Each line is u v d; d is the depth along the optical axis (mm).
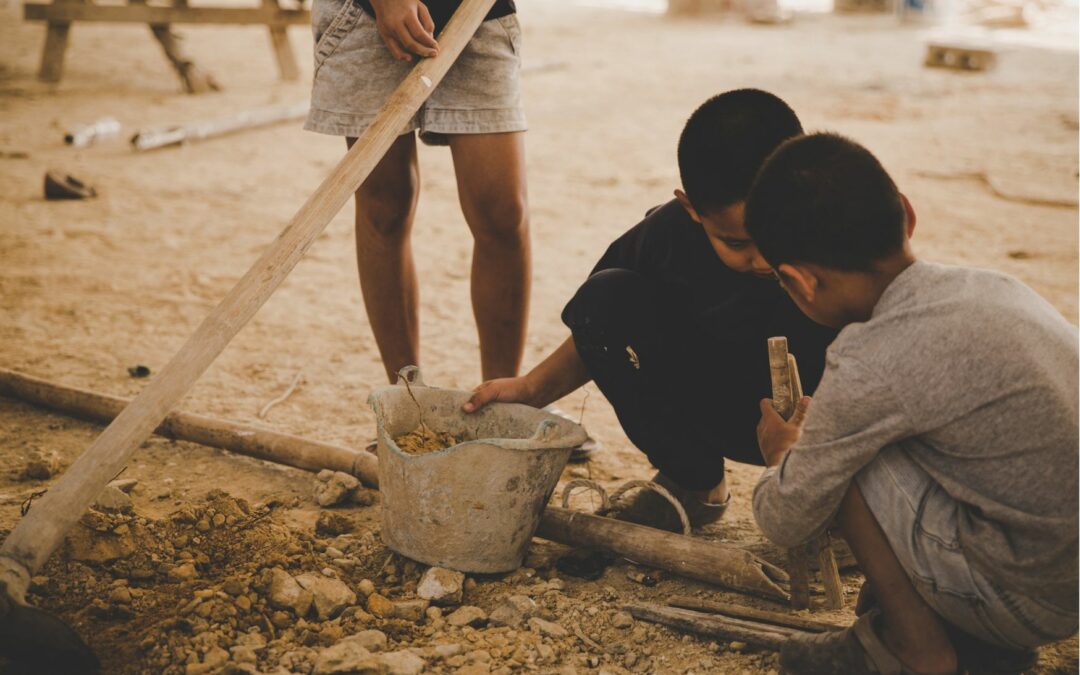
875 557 1836
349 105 2709
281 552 2354
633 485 2471
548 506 2520
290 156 6816
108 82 9055
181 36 8938
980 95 9086
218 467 2869
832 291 1816
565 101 8828
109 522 2332
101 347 3748
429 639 2119
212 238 5094
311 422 3225
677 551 2328
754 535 2590
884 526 1803
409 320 3037
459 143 2729
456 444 2312
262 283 2184
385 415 2396
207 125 7125
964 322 1695
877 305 1784
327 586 2201
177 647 2018
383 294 2949
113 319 4023
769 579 2277
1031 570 1715
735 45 12250
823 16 15164
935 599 1794
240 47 11469
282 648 2043
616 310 2334
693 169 2082
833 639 1914
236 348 3795
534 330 4047
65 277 4461
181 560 2311
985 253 5004
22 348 3699
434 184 6281
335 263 4809
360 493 2693
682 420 2447
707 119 2070
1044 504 1699
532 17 14586
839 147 1781
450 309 4258
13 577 1866
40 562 1923
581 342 2396
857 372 1727
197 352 2113
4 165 6289
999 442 1697
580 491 2801
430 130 2691
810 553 2203
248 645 2033
